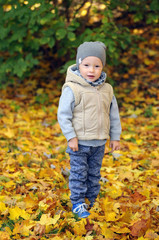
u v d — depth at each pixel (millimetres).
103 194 3445
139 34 8461
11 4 5727
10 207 3027
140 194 3395
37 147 4629
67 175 3779
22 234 2646
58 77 7688
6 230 2670
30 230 2686
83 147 2840
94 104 2797
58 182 3664
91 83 2793
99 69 2799
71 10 6496
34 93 7195
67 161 4191
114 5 5809
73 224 2770
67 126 2736
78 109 2787
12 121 5719
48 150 4613
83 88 2789
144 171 4090
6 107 6480
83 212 2914
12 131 5113
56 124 5723
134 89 7180
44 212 2955
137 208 3113
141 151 4766
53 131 5496
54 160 4230
